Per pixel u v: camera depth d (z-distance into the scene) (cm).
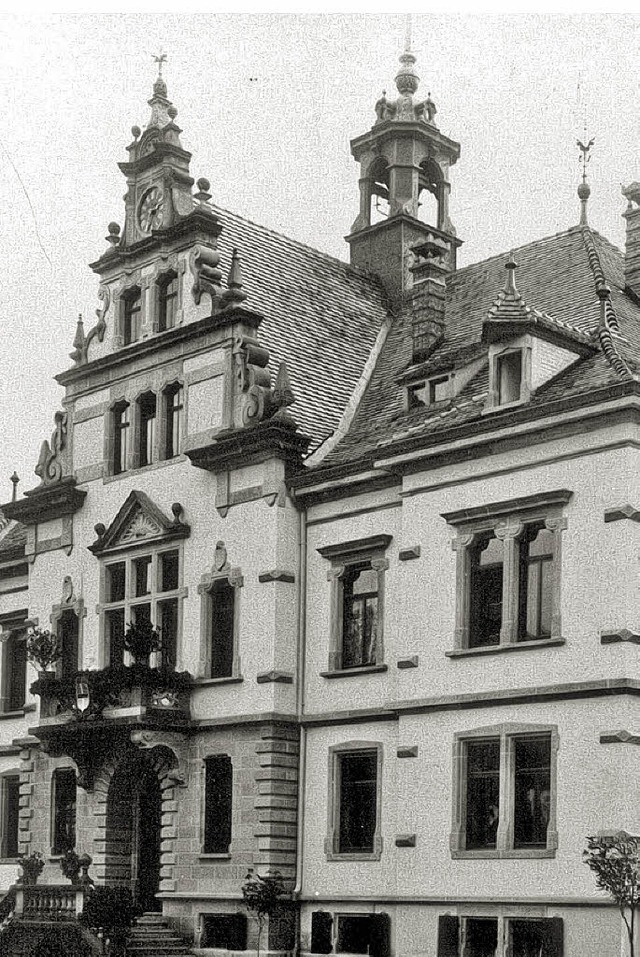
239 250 3922
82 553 3884
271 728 3238
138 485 3734
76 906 3262
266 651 3288
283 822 3216
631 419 2677
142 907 3266
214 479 3506
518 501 2830
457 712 2888
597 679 2627
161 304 3800
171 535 3562
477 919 2766
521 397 2889
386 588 3169
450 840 2838
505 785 2762
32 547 4075
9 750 4206
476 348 3294
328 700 3241
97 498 3862
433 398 3356
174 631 3562
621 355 2930
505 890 2714
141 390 3778
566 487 2761
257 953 3134
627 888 2380
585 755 2628
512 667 2792
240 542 3412
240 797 3281
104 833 3544
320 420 3547
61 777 3841
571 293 3484
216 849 3338
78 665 3806
